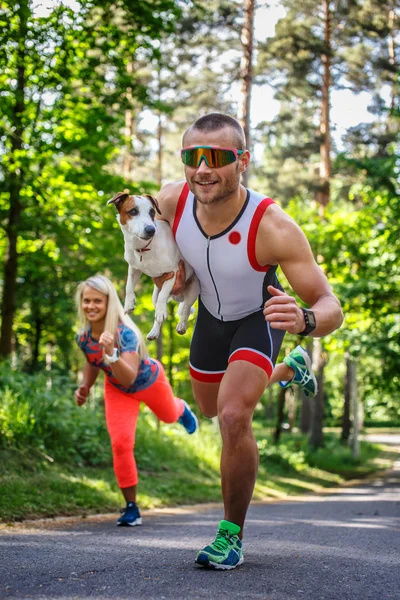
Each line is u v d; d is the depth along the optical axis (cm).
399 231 1842
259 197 360
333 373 5059
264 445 2002
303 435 3228
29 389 1024
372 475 2317
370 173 1842
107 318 583
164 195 382
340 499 1271
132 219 370
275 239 351
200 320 400
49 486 766
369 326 1995
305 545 457
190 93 2444
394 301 1903
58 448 938
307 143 2808
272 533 553
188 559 367
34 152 1338
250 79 1978
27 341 2231
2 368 1077
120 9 1270
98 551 397
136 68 2433
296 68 2433
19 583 288
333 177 2775
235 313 378
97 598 260
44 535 495
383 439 5144
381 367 2109
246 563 355
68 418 1016
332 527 629
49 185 1439
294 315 309
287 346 2362
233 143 340
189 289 390
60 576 306
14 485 705
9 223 1371
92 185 1462
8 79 1291
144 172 3322
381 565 369
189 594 270
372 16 2592
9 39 1166
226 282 366
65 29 1194
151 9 1256
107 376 610
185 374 2456
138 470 1136
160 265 376
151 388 609
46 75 1293
